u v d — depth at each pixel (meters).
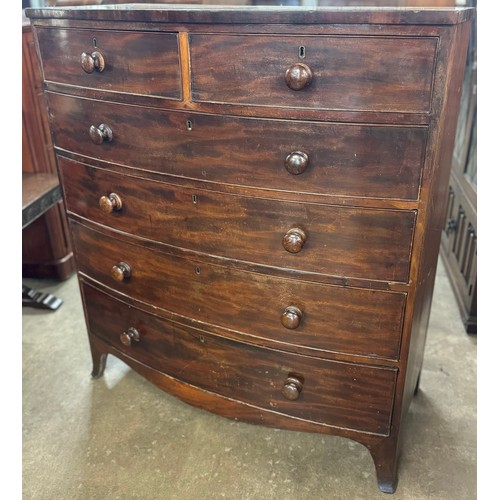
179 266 1.35
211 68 1.08
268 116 1.07
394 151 1.01
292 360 1.30
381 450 1.34
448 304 2.20
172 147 1.21
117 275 1.46
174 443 1.55
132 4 1.45
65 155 1.47
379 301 1.16
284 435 1.58
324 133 1.04
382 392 1.26
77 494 1.40
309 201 1.11
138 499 1.38
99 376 1.83
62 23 1.26
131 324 1.57
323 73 0.99
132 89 1.21
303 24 0.96
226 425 1.62
